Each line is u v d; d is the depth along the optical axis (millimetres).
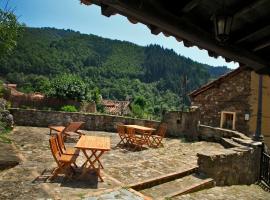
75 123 11305
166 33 3328
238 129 16219
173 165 8516
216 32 2836
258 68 4215
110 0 2420
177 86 113125
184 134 14234
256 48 3625
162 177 7152
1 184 5648
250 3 2598
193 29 3039
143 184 6605
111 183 6328
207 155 8117
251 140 11320
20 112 14805
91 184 6133
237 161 8984
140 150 10648
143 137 12125
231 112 16594
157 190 6676
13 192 5262
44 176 6379
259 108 11734
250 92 15875
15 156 7613
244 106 16094
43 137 11672
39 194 5270
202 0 2543
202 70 134250
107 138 7969
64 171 6750
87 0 2773
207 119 17859
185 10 2703
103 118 15648
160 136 11703
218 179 8289
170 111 14742
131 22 3062
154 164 8469
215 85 17484
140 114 34250
